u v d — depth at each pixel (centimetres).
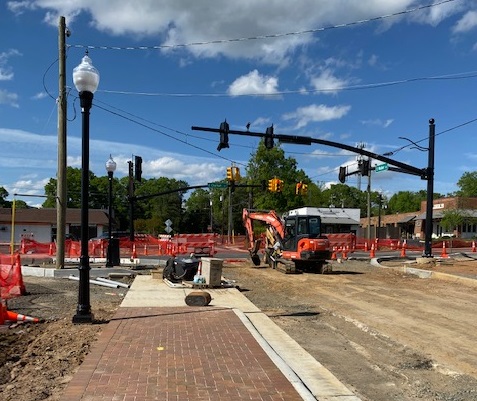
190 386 605
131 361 714
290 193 6581
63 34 1995
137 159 2877
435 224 6906
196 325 980
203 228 12388
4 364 746
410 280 2042
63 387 624
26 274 1995
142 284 1658
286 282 1947
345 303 1443
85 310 1009
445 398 664
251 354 757
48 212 5956
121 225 11169
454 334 1045
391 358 870
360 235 7125
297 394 581
